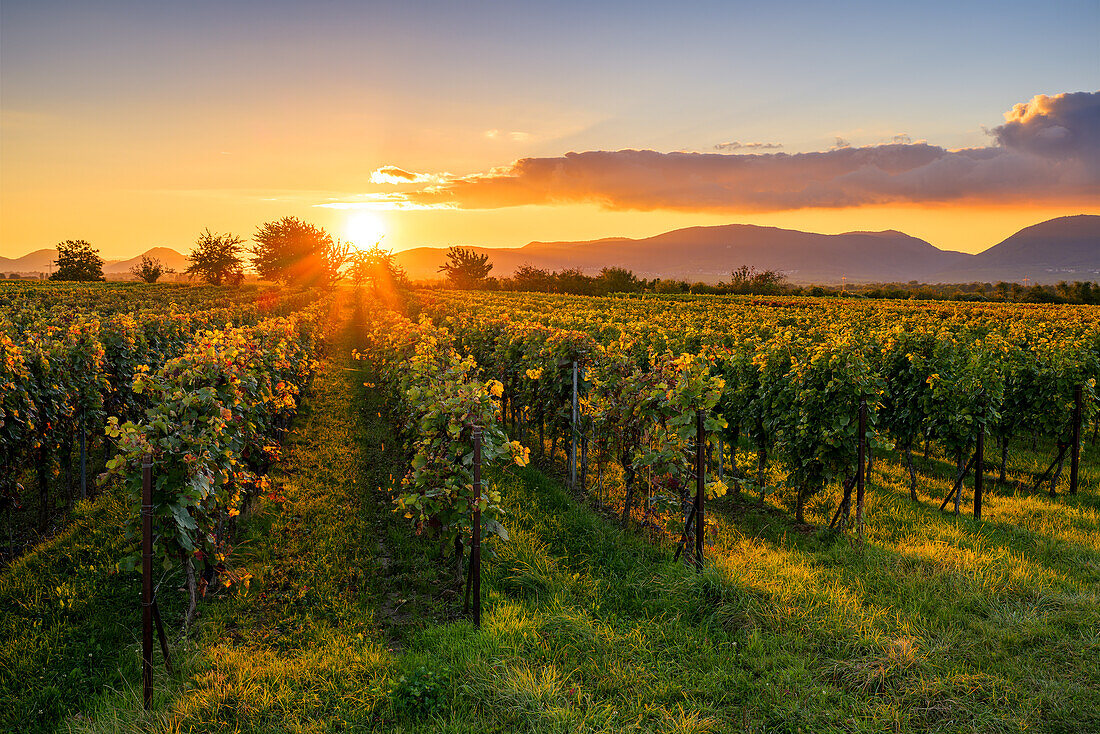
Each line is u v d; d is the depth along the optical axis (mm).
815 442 9023
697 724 4551
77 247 96562
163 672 5262
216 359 7426
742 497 10531
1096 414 12492
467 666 5180
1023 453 13586
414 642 5816
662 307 41906
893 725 4543
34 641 5777
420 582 7129
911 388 10727
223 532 7340
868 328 23719
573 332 12070
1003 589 6402
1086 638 5449
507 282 98062
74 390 9484
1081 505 10117
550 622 5891
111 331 11969
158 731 4461
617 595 6660
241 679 5047
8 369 7824
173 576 7148
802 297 73250
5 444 7789
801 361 10391
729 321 26500
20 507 8328
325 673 5195
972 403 9531
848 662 5207
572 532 8453
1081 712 4555
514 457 7059
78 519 8828
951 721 4559
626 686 5055
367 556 7828
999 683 4887
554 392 11680
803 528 9133
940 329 22812
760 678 5102
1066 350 11172
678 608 6293
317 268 87062
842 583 6758
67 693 5172
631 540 8156
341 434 13914
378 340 19578
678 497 8078
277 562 7625
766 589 6324
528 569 7133
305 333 19172
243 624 6223
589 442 10766
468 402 6703
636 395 8578
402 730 4516
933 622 5805
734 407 11516
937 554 7375
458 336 19391
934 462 13055
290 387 11008
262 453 9477
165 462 5336
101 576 7094
